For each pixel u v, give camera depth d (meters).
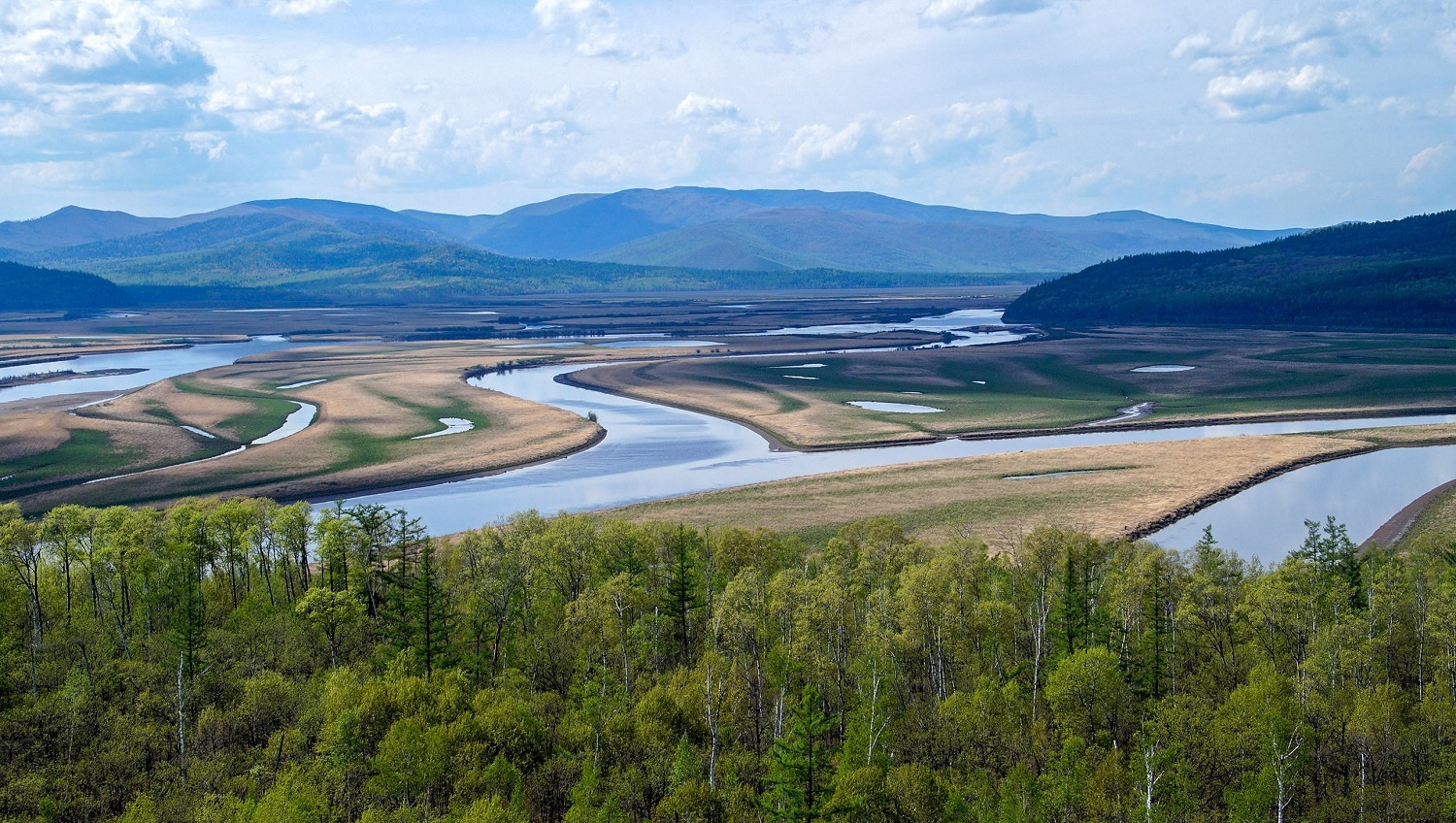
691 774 62.69
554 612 85.88
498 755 63.06
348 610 83.44
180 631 79.44
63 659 78.69
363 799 61.00
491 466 188.38
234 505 98.31
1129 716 68.19
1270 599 77.38
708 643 80.44
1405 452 189.12
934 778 61.78
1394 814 57.44
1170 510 146.00
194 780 63.31
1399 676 74.50
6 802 61.50
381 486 175.25
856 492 159.25
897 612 79.44
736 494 160.38
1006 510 147.38
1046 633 79.81
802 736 60.78
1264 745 60.75
